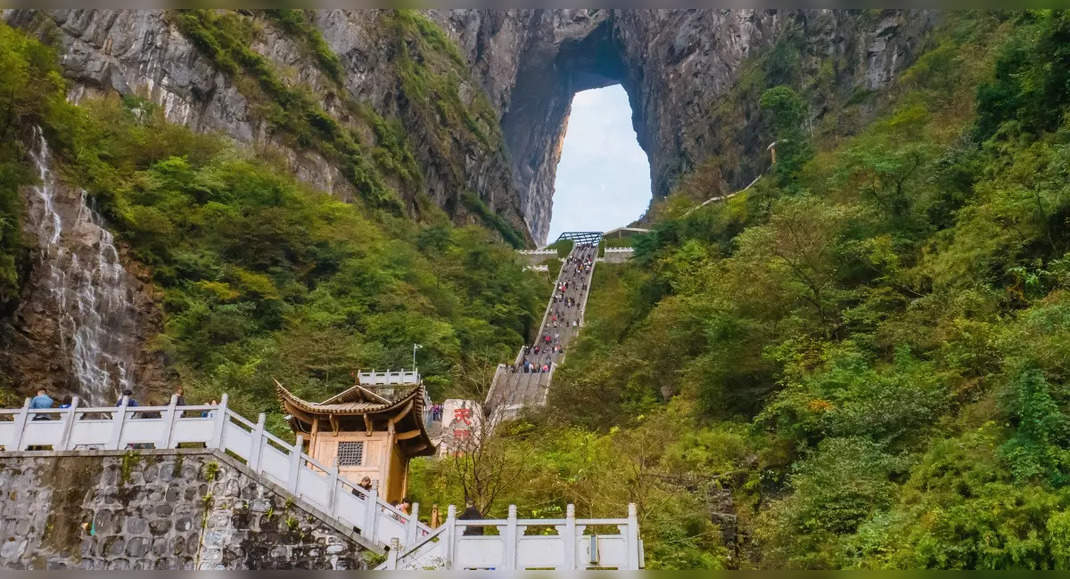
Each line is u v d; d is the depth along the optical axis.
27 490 18.48
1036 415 19.42
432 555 16.58
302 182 88.44
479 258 85.25
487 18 170.00
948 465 20.28
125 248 52.00
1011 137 34.88
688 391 36.28
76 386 42.81
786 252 34.81
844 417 24.70
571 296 93.06
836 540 20.02
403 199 109.12
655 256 65.50
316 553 17.47
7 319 41.09
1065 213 28.30
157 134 70.81
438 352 58.38
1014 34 44.28
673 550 20.84
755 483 25.78
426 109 127.62
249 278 56.28
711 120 128.25
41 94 49.16
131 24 83.69
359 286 65.44
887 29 98.31
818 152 69.81
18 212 43.41
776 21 139.62
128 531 17.95
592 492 24.52
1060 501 17.09
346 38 113.94
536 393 51.69
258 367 46.00
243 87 91.12
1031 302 26.44
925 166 37.25
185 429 19.31
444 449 34.41
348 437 23.25
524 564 16.41
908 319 29.41
